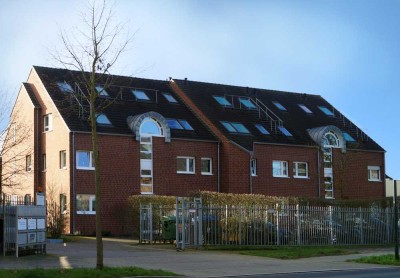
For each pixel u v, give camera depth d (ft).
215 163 125.18
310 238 89.97
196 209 80.53
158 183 117.39
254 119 137.90
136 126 115.24
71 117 111.45
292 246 86.58
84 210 108.99
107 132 111.86
